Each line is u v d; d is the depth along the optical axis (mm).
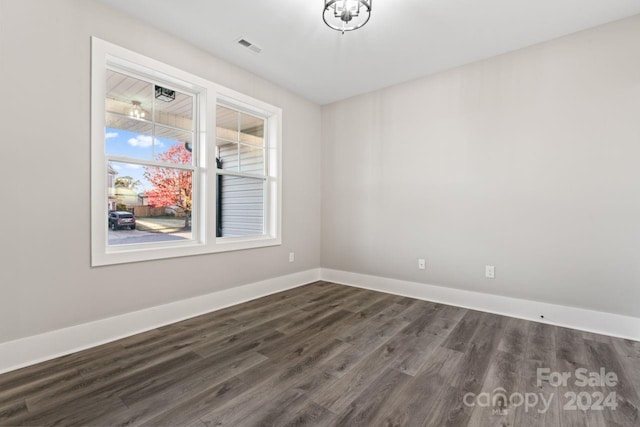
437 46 2820
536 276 2773
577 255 2586
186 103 2939
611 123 2438
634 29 2350
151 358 2023
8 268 1861
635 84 2350
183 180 2918
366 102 3934
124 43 2361
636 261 2354
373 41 2744
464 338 2361
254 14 2385
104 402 1555
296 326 2604
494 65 2984
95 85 2205
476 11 2314
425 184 3439
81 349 2143
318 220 4387
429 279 3416
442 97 3312
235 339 2332
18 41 1886
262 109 3523
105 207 2285
